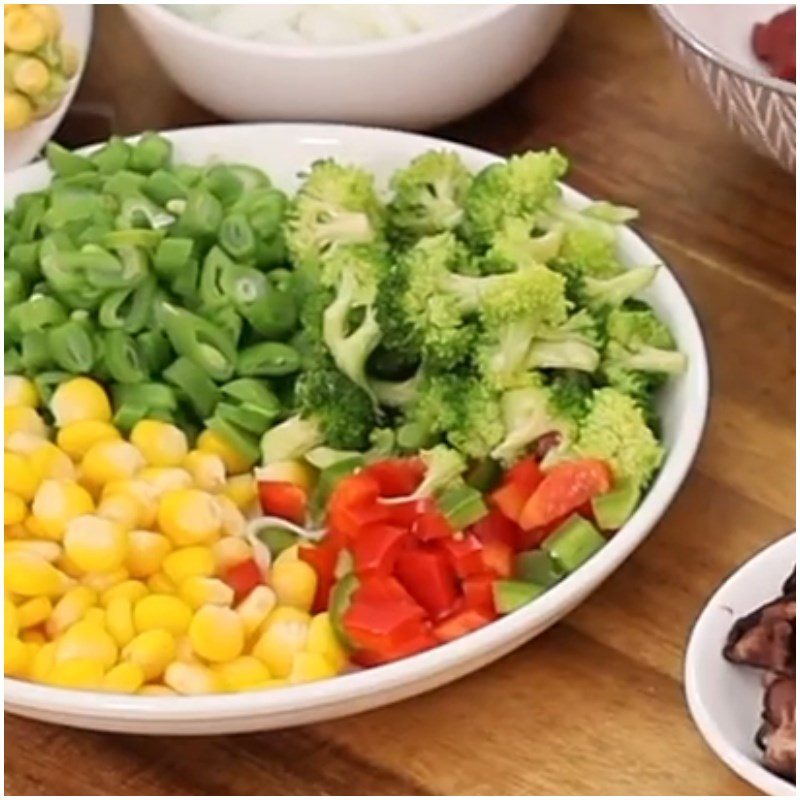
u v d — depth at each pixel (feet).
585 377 1.78
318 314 1.82
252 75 2.01
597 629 1.74
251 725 1.64
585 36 2.19
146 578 1.74
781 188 2.04
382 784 1.67
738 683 1.65
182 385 1.82
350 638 1.68
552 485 1.72
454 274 1.79
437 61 2.00
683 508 1.81
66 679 1.66
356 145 1.97
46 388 1.84
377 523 1.72
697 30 2.06
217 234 1.87
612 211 1.86
